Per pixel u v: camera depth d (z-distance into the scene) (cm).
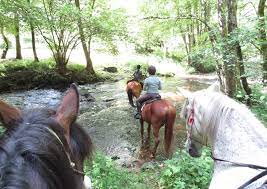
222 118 301
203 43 1155
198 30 1989
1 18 1809
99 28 1958
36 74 2080
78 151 137
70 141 136
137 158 943
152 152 948
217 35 955
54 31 2152
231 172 279
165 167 783
